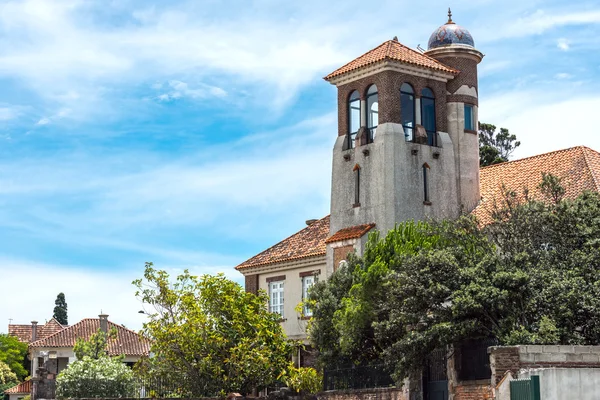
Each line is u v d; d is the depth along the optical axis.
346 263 40.25
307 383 38.22
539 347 25.05
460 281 29.58
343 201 46.19
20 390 79.31
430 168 45.44
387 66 44.69
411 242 34.97
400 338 31.95
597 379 22.28
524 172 45.94
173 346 38.47
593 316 27.72
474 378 29.83
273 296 52.75
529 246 30.84
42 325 91.31
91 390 44.44
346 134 46.78
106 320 73.94
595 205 31.14
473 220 32.88
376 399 34.94
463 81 47.66
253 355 37.66
